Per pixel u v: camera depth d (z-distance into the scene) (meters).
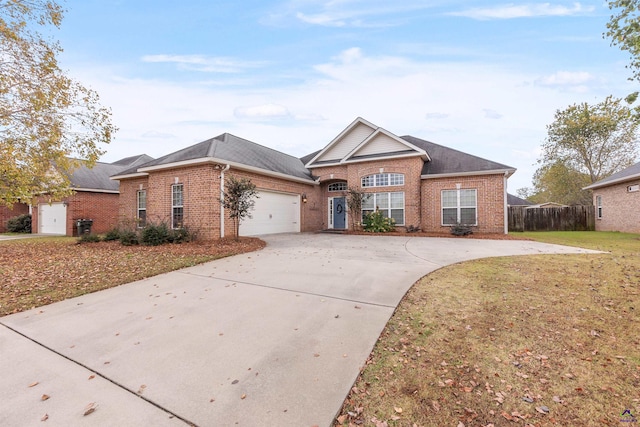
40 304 4.77
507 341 3.30
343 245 10.49
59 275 6.48
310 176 18.75
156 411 2.29
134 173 15.40
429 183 15.83
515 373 2.73
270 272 6.41
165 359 3.05
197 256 8.27
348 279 5.70
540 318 3.86
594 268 6.25
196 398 2.44
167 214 12.86
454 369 2.80
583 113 25.42
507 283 5.31
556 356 2.99
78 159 12.16
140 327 3.84
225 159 12.12
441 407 2.31
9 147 9.56
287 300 4.65
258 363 2.93
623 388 2.49
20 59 10.00
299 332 3.57
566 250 8.90
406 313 4.08
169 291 5.29
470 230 13.80
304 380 2.64
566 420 2.16
